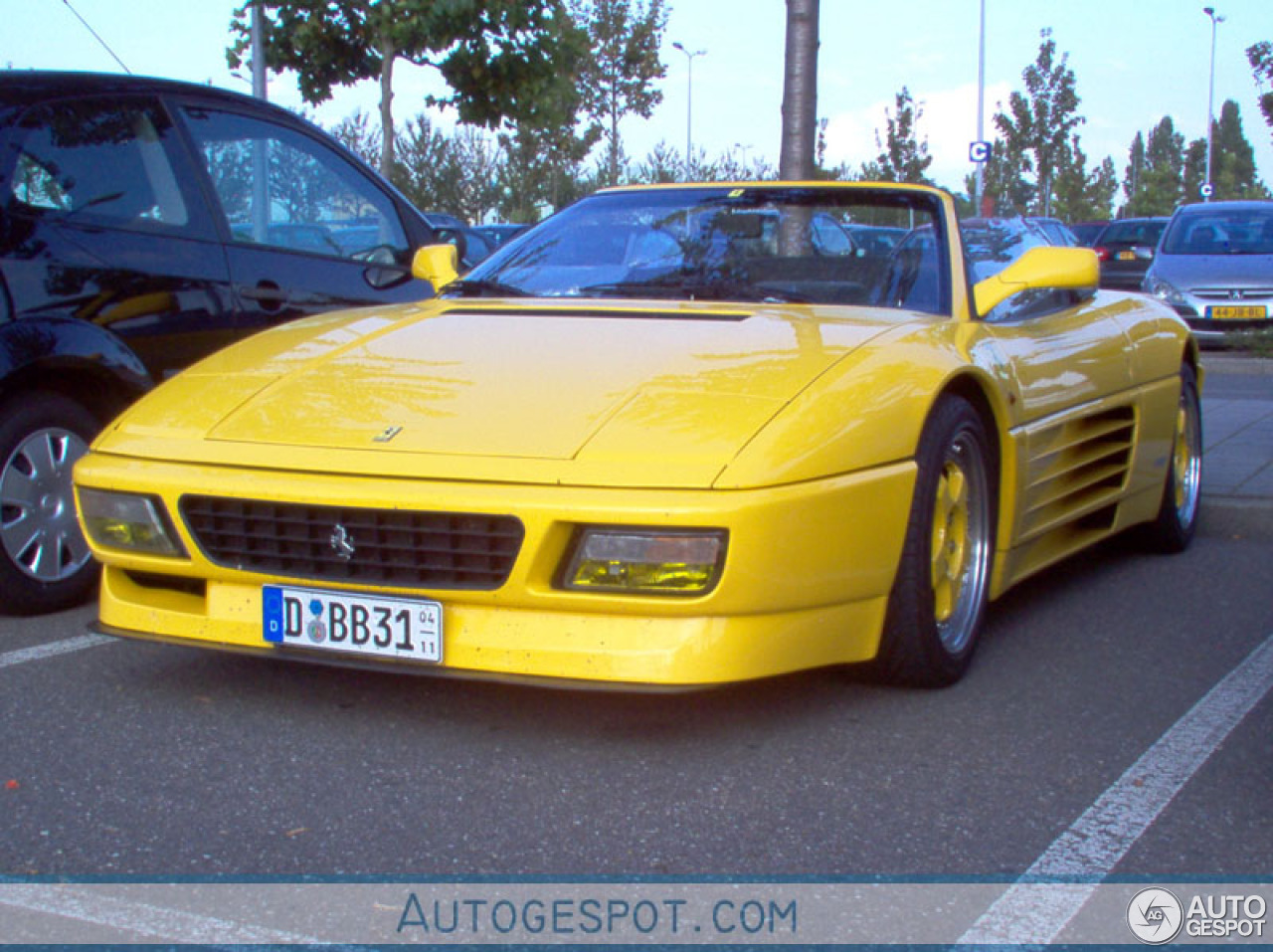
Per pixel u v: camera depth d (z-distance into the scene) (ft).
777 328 11.44
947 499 11.50
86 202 14.34
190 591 10.93
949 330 12.09
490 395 10.36
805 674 11.89
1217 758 10.02
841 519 9.82
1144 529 17.10
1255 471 20.89
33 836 8.54
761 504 9.23
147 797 9.14
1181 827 8.81
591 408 10.02
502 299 13.02
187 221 15.30
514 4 40.16
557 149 86.07
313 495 9.74
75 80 14.75
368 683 11.53
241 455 10.27
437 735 10.33
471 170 84.99
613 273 13.41
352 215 17.70
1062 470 13.74
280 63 42.22
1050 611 14.38
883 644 11.07
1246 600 14.90
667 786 9.39
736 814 8.95
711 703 11.09
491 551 9.48
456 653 9.71
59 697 11.15
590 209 14.61
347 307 16.92
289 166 16.88
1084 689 11.60
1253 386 33.63
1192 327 43.52
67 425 13.91
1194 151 278.26
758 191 14.28
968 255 13.73
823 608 10.03
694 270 13.25
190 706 10.95
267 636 10.25
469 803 9.09
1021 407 12.55
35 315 13.46
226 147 16.10
